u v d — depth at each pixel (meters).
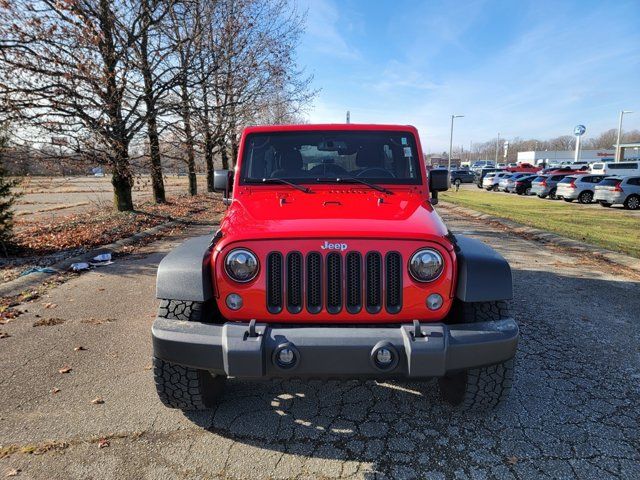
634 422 3.17
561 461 2.76
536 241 10.96
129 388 3.66
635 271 7.62
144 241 10.55
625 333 4.81
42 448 2.90
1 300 5.93
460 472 2.68
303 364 2.60
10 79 10.38
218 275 2.83
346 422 3.20
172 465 2.75
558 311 5.51
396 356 2.57
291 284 2.80
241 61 14.77
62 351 4.37
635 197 21.34
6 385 3.71
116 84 12.06
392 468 2.72
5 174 8.50
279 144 4.08
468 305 2.97
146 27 12.19
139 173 14.51
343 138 4.09
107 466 2.74
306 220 3.00
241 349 2.56
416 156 4.06
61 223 12.35
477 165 94.62
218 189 4.27
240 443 2.96
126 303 5.86
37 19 9.94
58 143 11.14
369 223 2.94
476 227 13.73
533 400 3.46
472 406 3.21
